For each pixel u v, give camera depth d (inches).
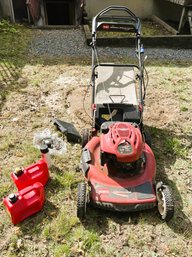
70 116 92.1
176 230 59.6
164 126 88.8
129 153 57.0
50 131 85.3
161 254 55.5
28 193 60.5
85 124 88.8
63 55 131.3
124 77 79.4
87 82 110.5
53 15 200.2
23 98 99.5
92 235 57.8
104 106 73.4
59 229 58.9
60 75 114.4
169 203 56.1
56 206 63.7
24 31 158.4
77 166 73.8
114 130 60.9
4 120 89.1
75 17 193.5
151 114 94.0
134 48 141.8
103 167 62.7
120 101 73.8
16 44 140.5
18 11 173.0
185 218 62.0
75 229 59.2
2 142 80.7
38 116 91.5
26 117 90.8
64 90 105.0
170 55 136.5
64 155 76.7
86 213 61.7
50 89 105.3
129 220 60.4
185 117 93.0
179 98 102.7
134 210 58.2
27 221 60.5
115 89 76.3
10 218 61.0
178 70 121.6
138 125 69.7
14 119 89.6
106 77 79.1
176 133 86.1
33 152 77.9
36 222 60.4
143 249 56.2
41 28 165.0
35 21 174.9
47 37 151.1
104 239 57.6
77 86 107.7
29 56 129.0
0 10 170.4
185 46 145.4
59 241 57.1
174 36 142.9
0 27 157.6
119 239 57.6
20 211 59.0
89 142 68.7
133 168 60.9
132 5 190.4
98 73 80.1
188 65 126.9
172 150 79.4
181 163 75.9
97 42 141.2
